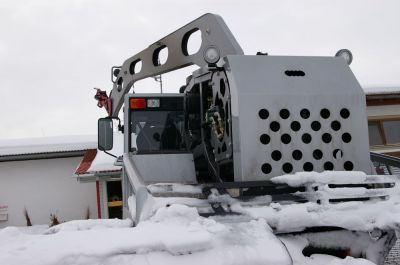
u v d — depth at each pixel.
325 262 2.95
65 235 2.62
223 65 4.04
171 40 5.88
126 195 4.84
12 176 17.55
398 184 3.51
